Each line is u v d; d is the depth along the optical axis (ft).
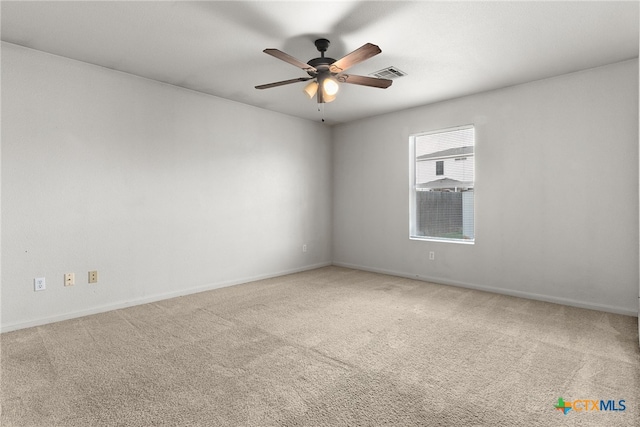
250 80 12.60
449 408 6.02
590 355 8.02
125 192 11.80
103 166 11.29
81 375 7.15
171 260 13.01
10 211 9.59
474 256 14.21
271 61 10.94
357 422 5.64
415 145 16.43
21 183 9.76
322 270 18.24
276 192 16.81
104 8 7.94
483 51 10.14
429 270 15.66
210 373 7.25
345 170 19.03
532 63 11.00
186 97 13.41
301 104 15.56
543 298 12.45
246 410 5.97
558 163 12.07
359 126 18.28
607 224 11.17
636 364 7.57
